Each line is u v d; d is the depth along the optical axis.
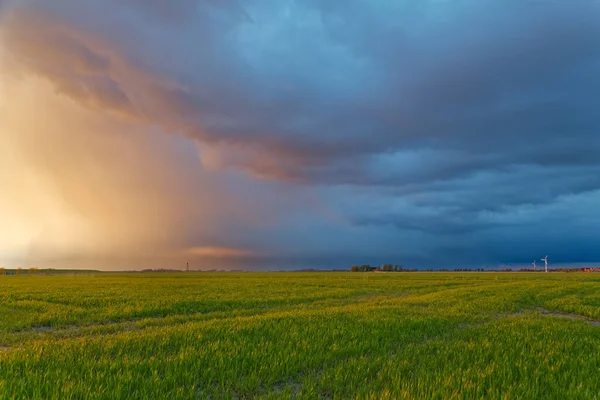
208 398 6.14
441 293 33.09
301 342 10.13
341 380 6.85
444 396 5.92
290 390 6.18
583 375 7.47
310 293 32.50
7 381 6.12
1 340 12.29
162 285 46.72
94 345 9.63
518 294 31.83
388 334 11.86
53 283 54.41
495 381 6.82
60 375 6.75
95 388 6.02
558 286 45.84
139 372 7.06
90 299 25.12
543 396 6.20
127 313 18.39
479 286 45.81
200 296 28.36
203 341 10.42
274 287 42.03
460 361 8.38
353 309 19.86
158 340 10.35
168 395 5.93
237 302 24.02
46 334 13.38
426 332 12.86
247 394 6.42
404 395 5.89
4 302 23.17
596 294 34.19
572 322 15.91
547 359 8.60
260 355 8.56
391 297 31.00
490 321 16.48
